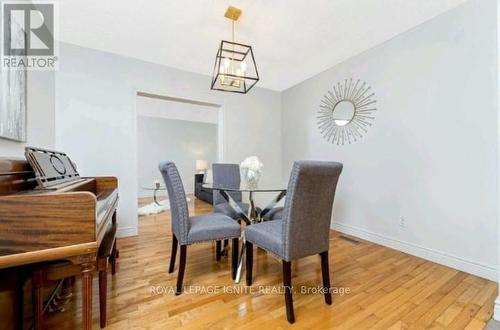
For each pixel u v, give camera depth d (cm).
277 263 223
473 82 200
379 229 274
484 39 194
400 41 253
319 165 143
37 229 94
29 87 201
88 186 186
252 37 262
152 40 266
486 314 149
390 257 237
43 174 144
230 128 383
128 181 299
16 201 92
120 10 217
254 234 175
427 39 230
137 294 168
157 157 742
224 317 146
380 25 241
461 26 207
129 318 143
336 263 223
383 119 269
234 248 192
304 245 152
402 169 252
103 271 136
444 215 219
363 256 239
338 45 278
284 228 147
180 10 219
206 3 210
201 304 158
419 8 216
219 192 269
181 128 782
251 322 142
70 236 98
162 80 322
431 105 228
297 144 397
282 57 306
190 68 334
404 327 138
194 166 805
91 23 235
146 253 243
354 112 302
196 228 178
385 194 268
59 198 97
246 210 247
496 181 188
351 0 208
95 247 101
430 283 186
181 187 174
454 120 212
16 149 172
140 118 715
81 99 273
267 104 418
